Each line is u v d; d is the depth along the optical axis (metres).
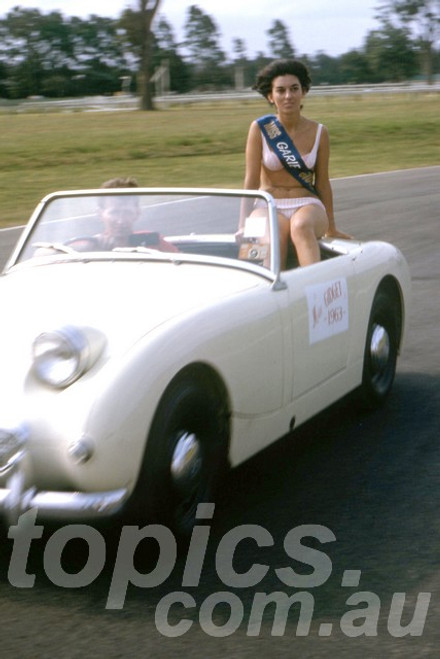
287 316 4.45
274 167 5.71
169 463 3.64
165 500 3.65
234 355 3.98
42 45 131.88
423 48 106.25
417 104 48.97
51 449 3.40
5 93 132.75
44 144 29.80
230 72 140.12
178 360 3.62
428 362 6.87
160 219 4.89
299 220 5.38
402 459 4.93
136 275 4.38
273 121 5.72
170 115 46.94
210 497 3.96
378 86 65.25
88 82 132.50
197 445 3.80
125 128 36.69
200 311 3.90
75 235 4.93
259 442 4.33
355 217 14.73
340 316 5.03
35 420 3.40
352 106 49.31
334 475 4.73
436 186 18.59
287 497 4.45
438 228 13.45
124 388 3.43
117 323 3.74
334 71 170.25
